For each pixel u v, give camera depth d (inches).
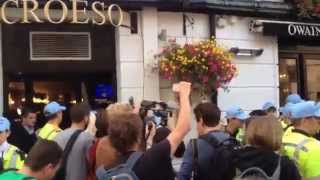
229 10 463.2
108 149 171.3
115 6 409.4
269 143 172.2
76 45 420.5
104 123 224.2
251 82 476.7
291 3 491.8
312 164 192.1
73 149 243.1
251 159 171.6
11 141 343.0
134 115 158.6
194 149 217.9
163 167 151.3
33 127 359.3
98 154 179.5
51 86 423.8
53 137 254.2
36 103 418.0
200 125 225.9
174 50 420.5
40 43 412.2
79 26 419.8
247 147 175.5
